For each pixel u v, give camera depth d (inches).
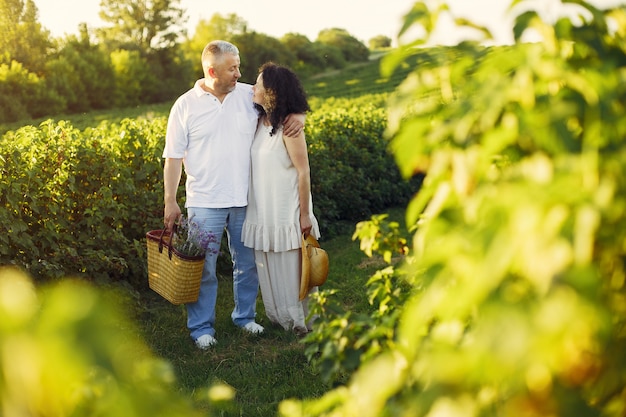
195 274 199.2
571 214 38.1
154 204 287.9
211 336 209.0
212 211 206.8
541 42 52.4
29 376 27.3
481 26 54.3
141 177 288.0
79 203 262.7
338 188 439.8
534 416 39.6
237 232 215.0
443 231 50.3
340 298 259.0
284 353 196.7
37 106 2114.9
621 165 44.4
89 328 27.5
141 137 295.1
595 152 42.6
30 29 2490.2
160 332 222.5
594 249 46.4
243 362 192.9
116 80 2507.4
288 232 205.8
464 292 38.5
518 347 34.4
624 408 47.3
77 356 27.2
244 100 208.8
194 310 211.3
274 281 210.1
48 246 250.1
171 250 200.2
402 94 55.1
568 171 42.3
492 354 35.0
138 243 266.1
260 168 205.2
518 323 35.2
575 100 48.8
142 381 35.1
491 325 36.1
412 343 45.3
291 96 201.0
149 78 2699.3
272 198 205.0
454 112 51.6
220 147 204.8
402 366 53.7
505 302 37.1
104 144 285.4
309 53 3476.9
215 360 197.0
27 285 28.3
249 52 3164.4
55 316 27.4
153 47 2987.2
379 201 479.2
